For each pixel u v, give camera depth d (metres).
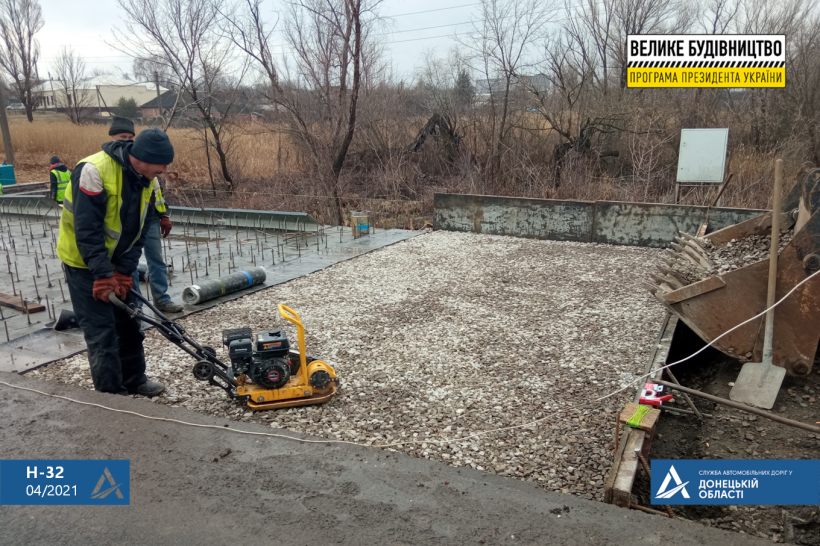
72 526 2.34
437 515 2.37
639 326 5.57
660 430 3.77
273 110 18.59
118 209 3.47
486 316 5.96
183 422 3.18
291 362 4.07
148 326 5.54
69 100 39.47
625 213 9.67
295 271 7.81
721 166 9.89
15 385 3.63
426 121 20.14
